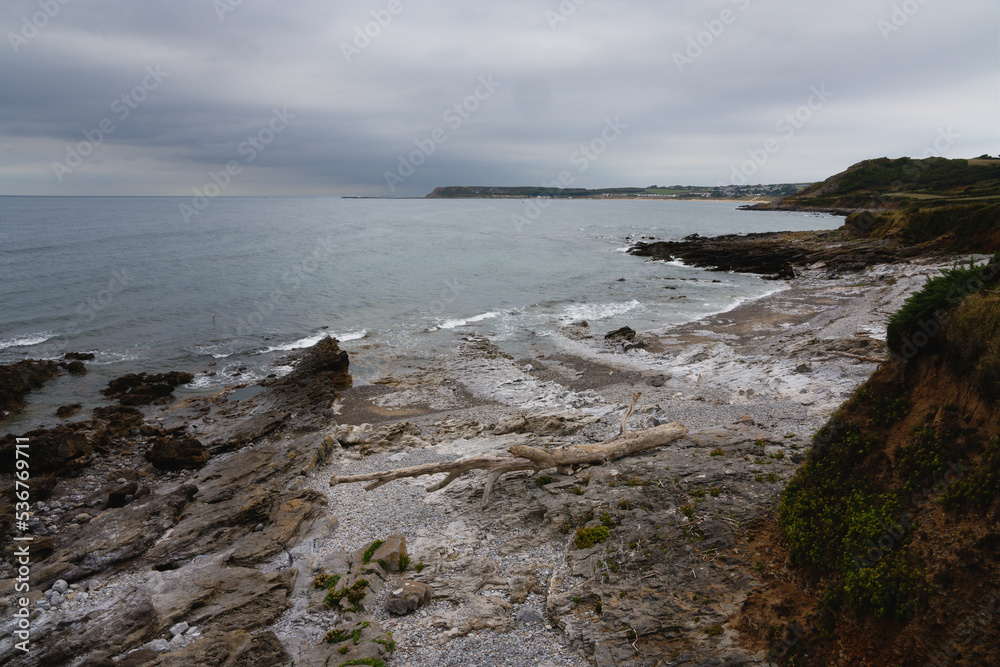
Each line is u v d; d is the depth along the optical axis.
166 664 8.55
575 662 8.45
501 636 9.17
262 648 9.05
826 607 7.64
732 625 8.33
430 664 8.67
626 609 9.10
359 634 9.32
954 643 6.18
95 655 9.02
